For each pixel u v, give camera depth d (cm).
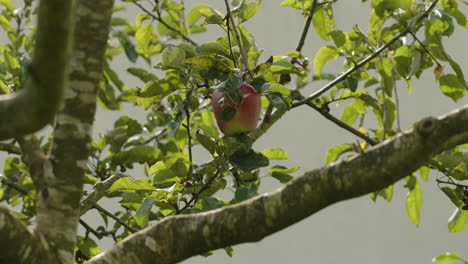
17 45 837
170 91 610
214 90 591
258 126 695
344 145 755
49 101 259
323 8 760
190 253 361
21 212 748
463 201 659
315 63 739
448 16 673
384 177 330
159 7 824
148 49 832
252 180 655
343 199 338
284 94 587
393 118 768
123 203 620
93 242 706
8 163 752
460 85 711
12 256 321
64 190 353
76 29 359
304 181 341
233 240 353
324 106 754
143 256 357
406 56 717
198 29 873
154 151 683
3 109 262
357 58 745
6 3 860
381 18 731
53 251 345
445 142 326
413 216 761
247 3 639
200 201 616
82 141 357
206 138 596
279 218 344
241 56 581
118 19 912
